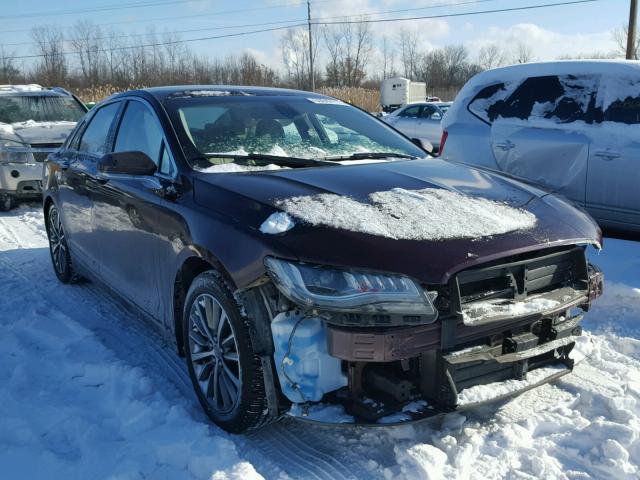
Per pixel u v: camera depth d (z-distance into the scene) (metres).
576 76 5.87
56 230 5.29
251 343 2.56
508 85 6.31
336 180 3.00
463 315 2.41
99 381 3.44
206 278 2.82
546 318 2.78
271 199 2.72
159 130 3.52
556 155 5.75
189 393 3.29
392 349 2.34
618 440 2.65
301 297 2.35
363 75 63.72
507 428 2.81
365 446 2.76
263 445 2.79
